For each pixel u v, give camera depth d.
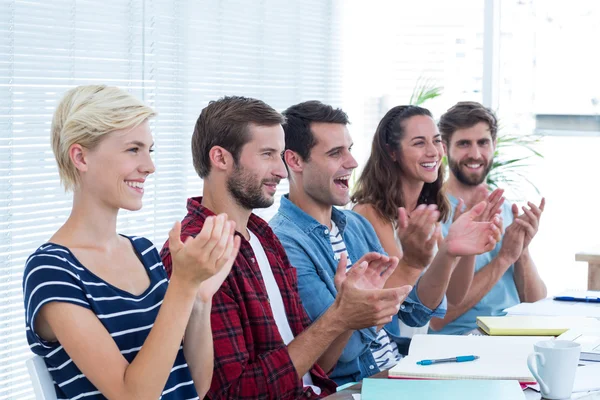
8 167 2.73
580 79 4.39
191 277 1.35
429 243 2.09
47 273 1.36
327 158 2.18
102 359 1.34
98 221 1.46
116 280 1.47
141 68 3.22
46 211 2.87
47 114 2.86
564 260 4.47
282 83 4.02
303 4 4.12
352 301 1.77
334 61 4.35
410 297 2.31
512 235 2.71
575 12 4.37
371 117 4.63
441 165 2.75
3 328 2.74
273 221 2.23
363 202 2.67
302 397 1.85
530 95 4.47
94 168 1.42
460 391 1.52
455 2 4.53
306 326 1.99
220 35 3.62
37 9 2.81
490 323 2.05
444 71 4.57
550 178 4.46
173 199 3.42
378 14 4.61
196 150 1.87
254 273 1.83
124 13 3.14
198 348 1.57
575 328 2.00
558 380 1.53
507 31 4.49
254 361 1.75
